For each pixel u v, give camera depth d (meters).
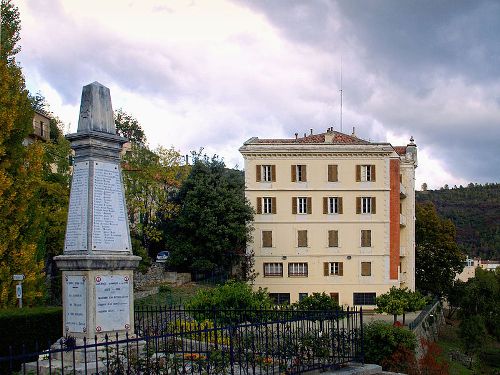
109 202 14.21
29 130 26.61
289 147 58.16
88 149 14.07
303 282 57.97
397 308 44.56
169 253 56.00
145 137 79.56
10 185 24.59
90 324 13.24
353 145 58.16
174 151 55.41
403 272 62.59
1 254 24.28
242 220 54.72
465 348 48.94
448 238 71.50
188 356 14.29
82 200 13.92
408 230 62.97
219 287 29.06
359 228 58.31
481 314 51.22
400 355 20.86
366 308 57.72
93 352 12.68
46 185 36.69
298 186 58.34
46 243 36.19
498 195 177.12
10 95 25.69
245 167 58.50
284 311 17.44
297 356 13.69
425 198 185.25
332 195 58.38
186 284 51.84
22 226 26.08
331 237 58.25
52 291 37.28
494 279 55.50
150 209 53.97
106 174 14.27
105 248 13.87
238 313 21.30
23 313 16.47
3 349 15.59
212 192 52.88
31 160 26.31
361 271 58.09
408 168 63.38
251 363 13.87
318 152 58.12
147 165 54.09
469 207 173.25
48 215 35.47
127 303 14.03
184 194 55.22
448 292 69.12
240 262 56.47
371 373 14.66
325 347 14.72
